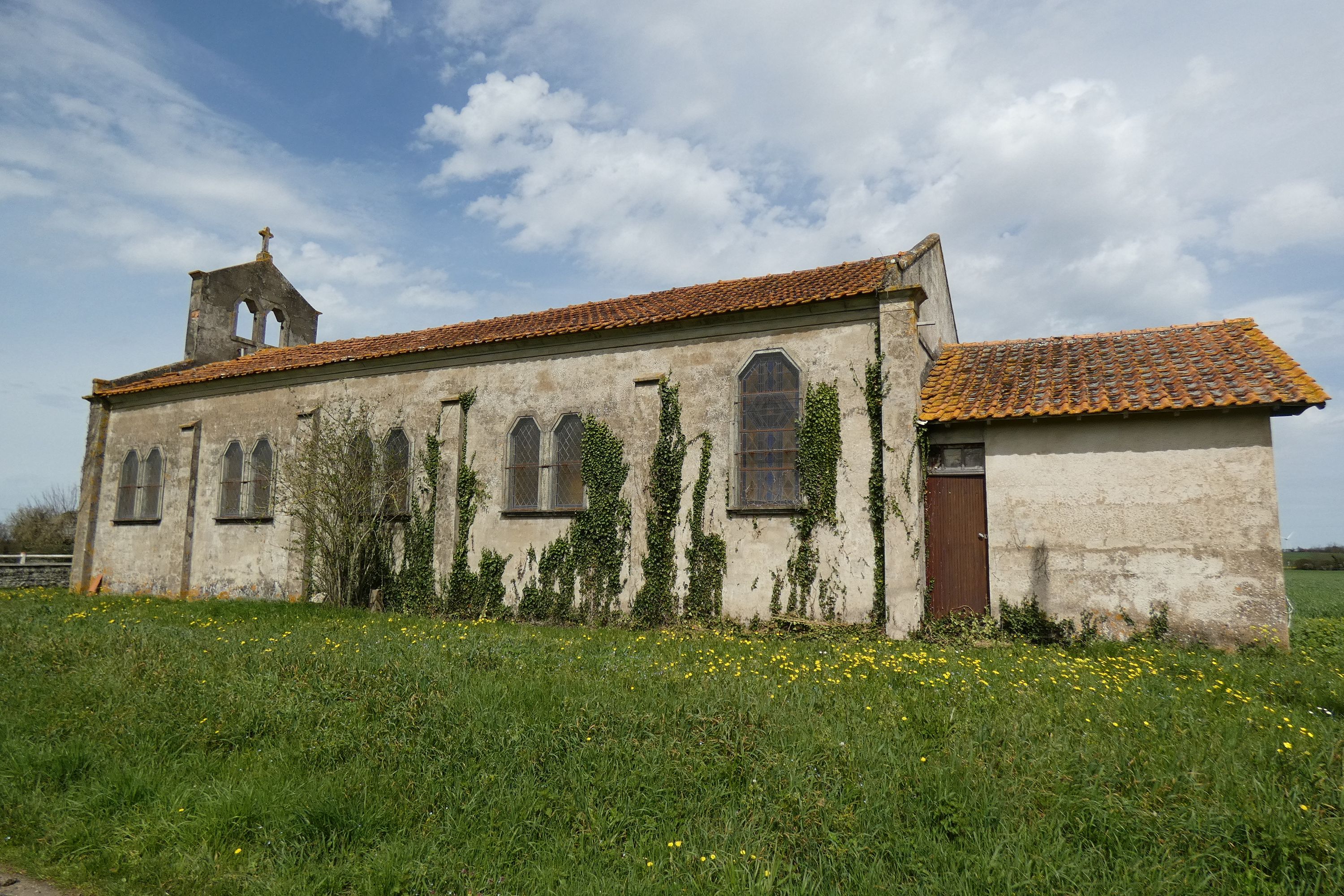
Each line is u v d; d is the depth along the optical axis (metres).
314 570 18.08
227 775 5.75
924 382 14.35
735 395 14.41
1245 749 5.66
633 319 15.55
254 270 26.39
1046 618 12.04
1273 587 10.86
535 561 15.87
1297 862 4.28
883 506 12.92
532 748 5.92
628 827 4.93
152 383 22.44
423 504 17.48
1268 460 11.10
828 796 5.05
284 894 4.26
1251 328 14.02
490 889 4.35
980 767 5.35
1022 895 4.05
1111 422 12.06
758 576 13.74
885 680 8.12
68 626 12.27
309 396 19.67
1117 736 6.02
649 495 14.77
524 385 16.64
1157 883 4.09
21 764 6.00
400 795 5.37
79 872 4.72
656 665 8.91
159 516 22.11
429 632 12.51
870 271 15.14
